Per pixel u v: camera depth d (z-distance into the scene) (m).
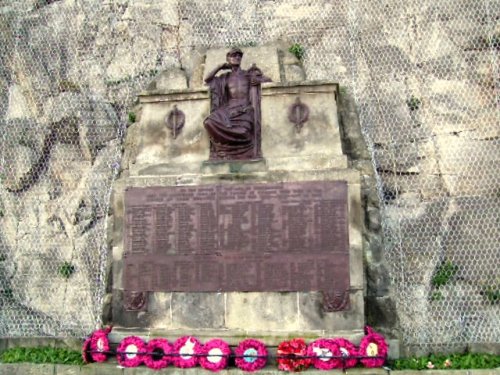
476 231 8.42
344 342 6.75
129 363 6.88
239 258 7.29
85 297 8.82
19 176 9.58
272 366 6.79
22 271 9.10
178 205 7.54
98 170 9.54
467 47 9.20
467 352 7.56
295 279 7.15
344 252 7.15
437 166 8.80
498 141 8.70
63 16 10.41
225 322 7.17
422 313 8.13
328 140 7.61
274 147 7.68
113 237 7.68
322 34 9.72
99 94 9.98
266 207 7.36
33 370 7.16
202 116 7.93
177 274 7.38
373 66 9.41
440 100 9.05
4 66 10.18
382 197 8.72
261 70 8.56
